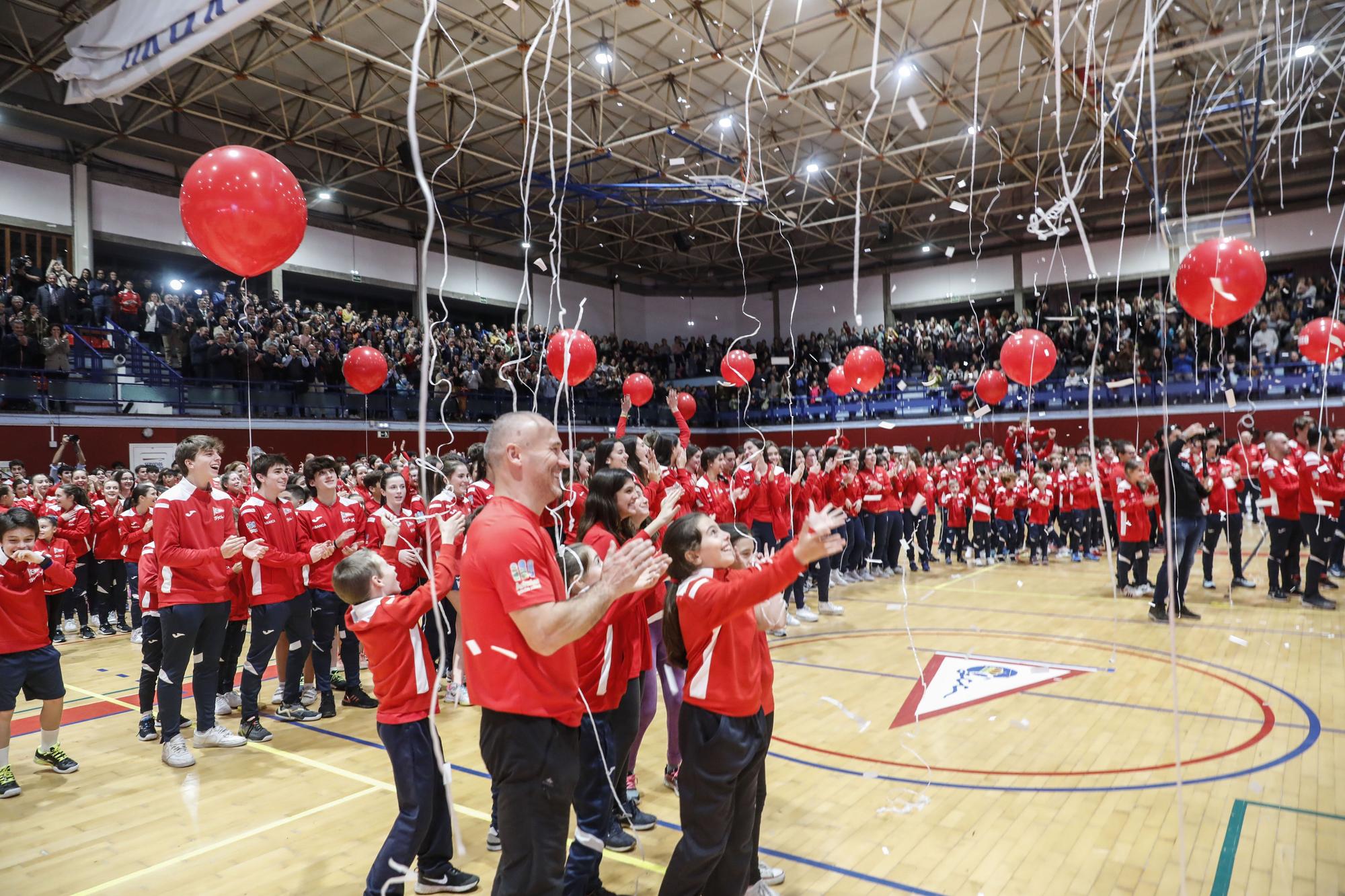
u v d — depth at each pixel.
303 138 16.31
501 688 2.02
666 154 16.70
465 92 13.88
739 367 7.27
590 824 2.68
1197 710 4.79
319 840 3.40
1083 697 5.10
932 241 21.64
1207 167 16.72
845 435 19.59
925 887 2.86
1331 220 16.61
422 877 2.92
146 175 15.08
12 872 3.14
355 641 5.47
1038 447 17.16
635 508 3.20
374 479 6.63
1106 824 3.34
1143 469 8.16
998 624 7.30
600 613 1.91
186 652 4.39
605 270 23.48
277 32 11.93
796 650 6.52
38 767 4.31
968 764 4.03
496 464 2.21
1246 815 3.39
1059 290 20.05
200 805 3.77
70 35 8.72
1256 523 14.48
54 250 13.84
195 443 4.41
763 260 23.88
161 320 13.45
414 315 19.03
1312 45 9.04
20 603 4.06
